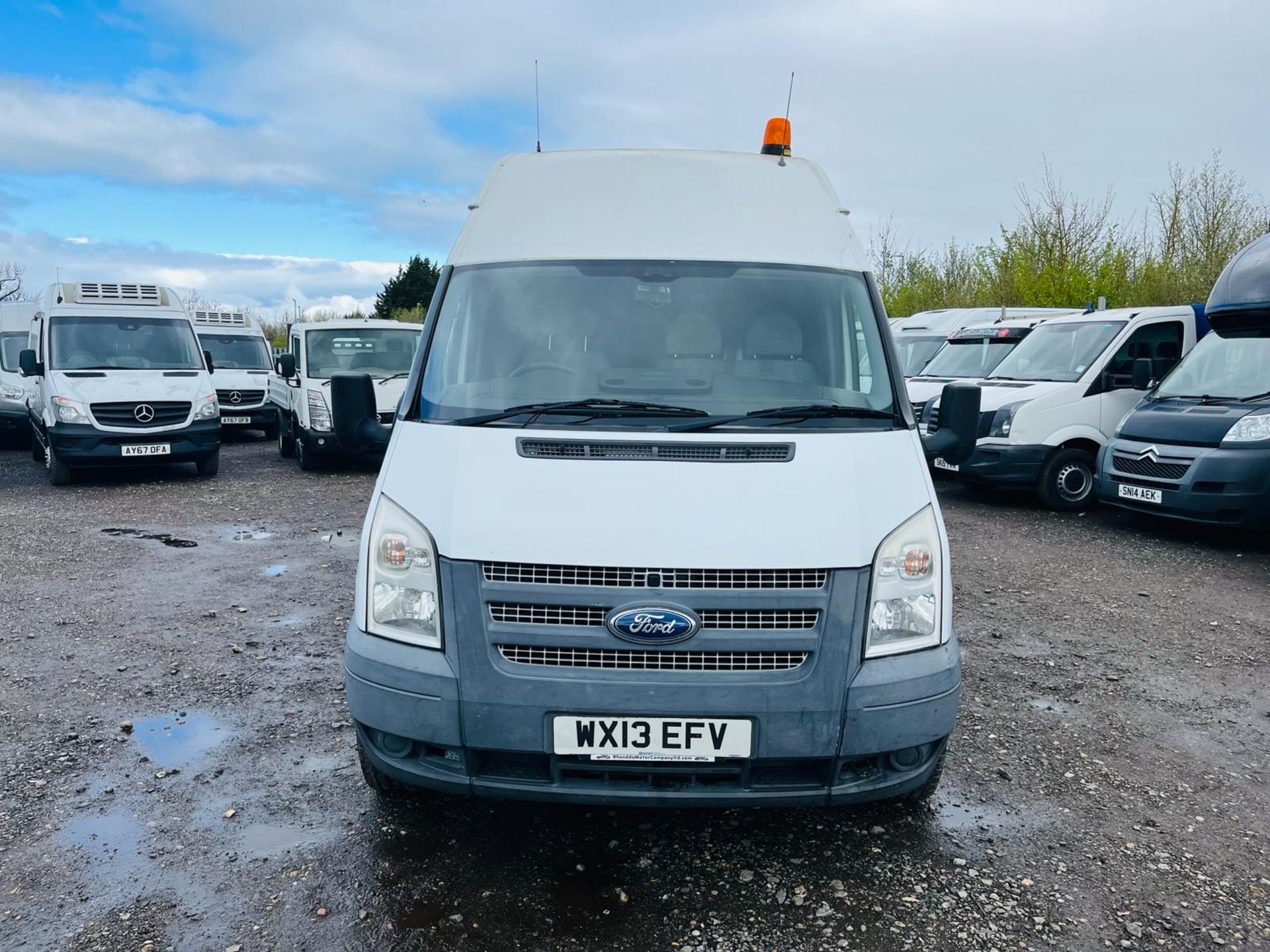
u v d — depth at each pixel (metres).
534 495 3.02
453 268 3.99
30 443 18.36
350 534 9.12
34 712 4.62
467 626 2.94
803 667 2.93
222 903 3.04
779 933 2.90
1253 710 4.76
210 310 19.61
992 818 3.62
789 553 2.93
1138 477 8.94
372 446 3.91
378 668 3.04
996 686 5.05
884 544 3.03
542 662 2.95
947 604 3.14
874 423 3.40
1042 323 11.75
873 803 3.71
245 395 18.36
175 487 12.23
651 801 2.96
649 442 3.14
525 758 3.00
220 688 4.96
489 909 3.02
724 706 2.88
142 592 6.90
